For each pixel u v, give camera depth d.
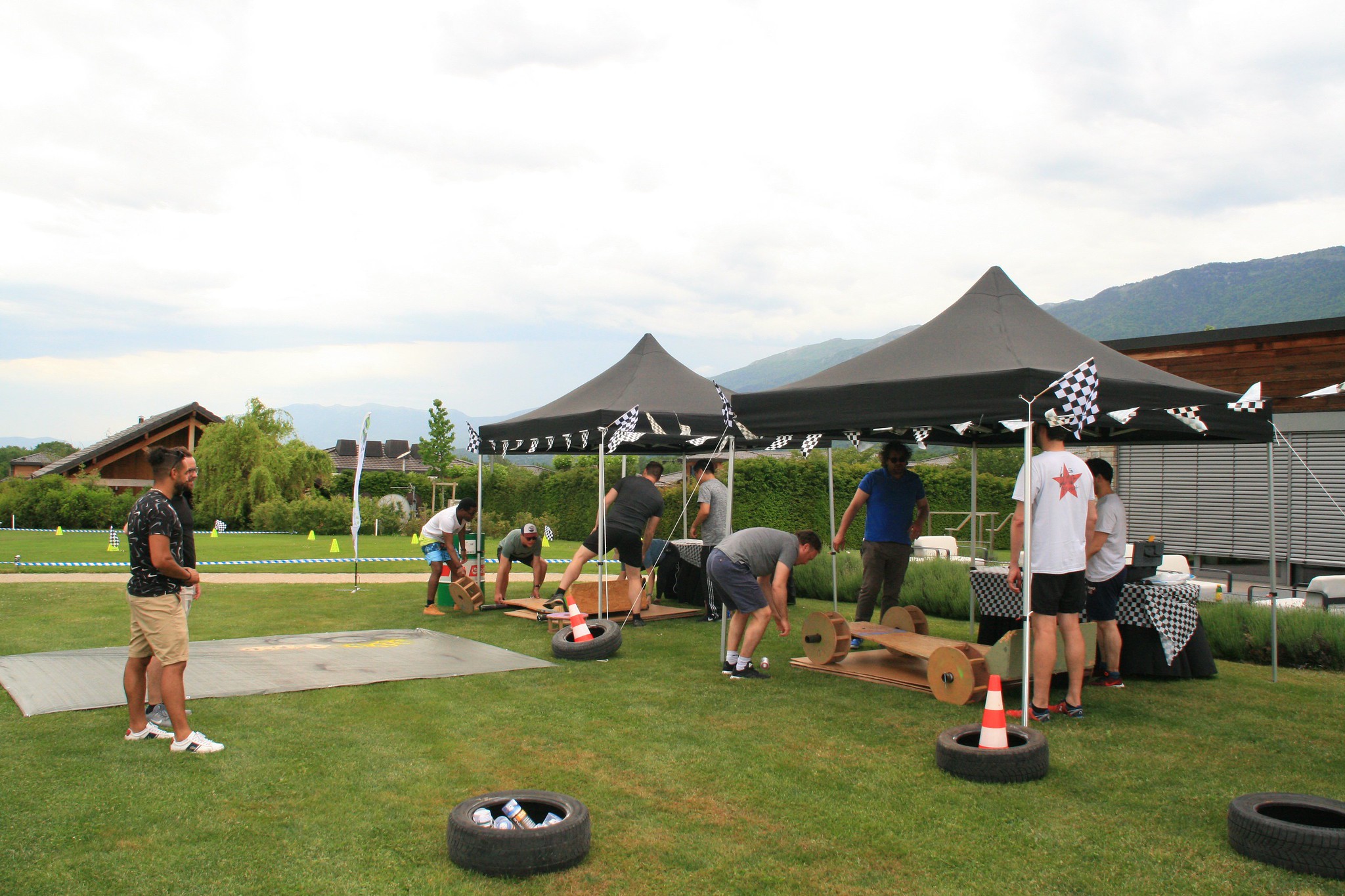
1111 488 6.80
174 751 4.88
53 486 33.91
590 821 3.76
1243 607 9.02
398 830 3.91
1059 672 6.91
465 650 8.10
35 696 6.04
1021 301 7.36
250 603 11.41
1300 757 5.06
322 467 35.69
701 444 12.51
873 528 8.41
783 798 4.37
